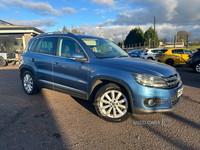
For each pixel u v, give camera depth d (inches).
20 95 175.8
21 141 91.4
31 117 121.4
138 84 99.8
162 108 101.2
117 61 115.3
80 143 90.0
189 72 343.0
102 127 107.7
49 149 84.7
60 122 113.9
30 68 163.3
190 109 136.9
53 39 150.9
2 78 278.2
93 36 153.6
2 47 840.9
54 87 144.4
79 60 121.2
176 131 102.7
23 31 699.4
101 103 114.3
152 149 85.2
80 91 125.3
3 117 121.2
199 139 93.7
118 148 86.0
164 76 101.9
